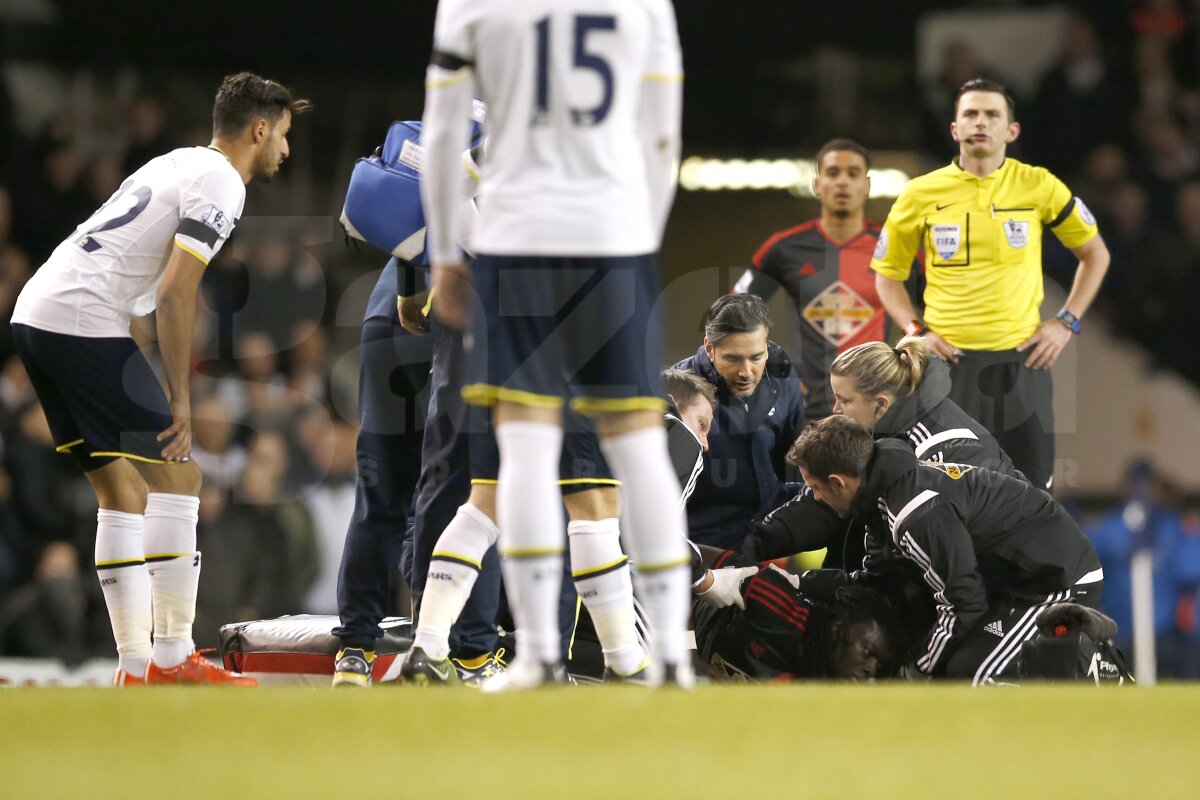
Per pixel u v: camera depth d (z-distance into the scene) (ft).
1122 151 154.20
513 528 40.91
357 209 61.52
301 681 69.10
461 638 60.08
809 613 65.46
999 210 80.79
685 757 29.48
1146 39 158.30
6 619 107.24
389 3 157.17
